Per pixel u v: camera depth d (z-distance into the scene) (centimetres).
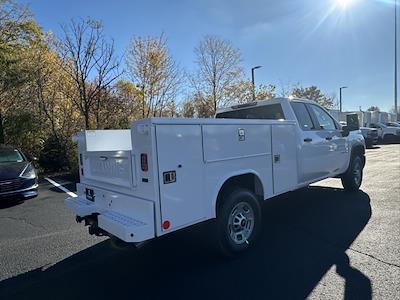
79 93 1683
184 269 420
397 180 934
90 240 553
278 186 526
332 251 448
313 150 623
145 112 2198
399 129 2873
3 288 396
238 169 448
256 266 416
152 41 2277
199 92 3033
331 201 718
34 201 896
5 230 635
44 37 1730
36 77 1611
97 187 458
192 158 390
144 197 371
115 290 379
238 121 448
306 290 352
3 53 1524
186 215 385
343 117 3875
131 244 392
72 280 409
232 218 444
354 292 342
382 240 476
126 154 390
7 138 1566
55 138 1573
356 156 805
